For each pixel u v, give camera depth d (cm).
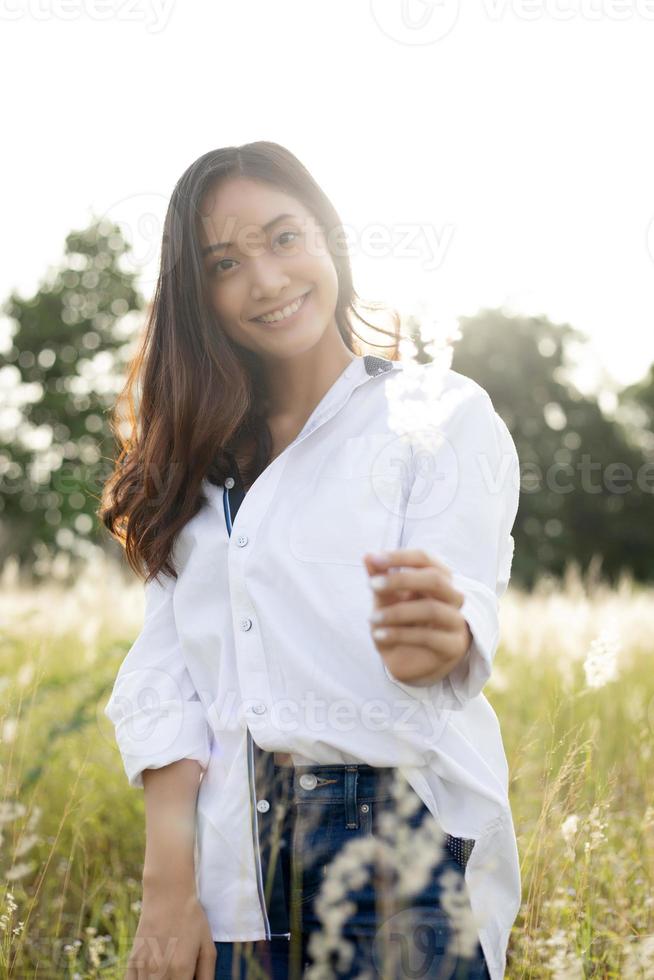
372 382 158
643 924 215
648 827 248
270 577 149
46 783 316
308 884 140
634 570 2698
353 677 141
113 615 525
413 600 121
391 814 132
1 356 2461
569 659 393
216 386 160
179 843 152
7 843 269
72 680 345
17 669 401
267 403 168
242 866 146
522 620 538
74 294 2347
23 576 595
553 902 200
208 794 154
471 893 139
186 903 149
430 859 125
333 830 139
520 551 2686
